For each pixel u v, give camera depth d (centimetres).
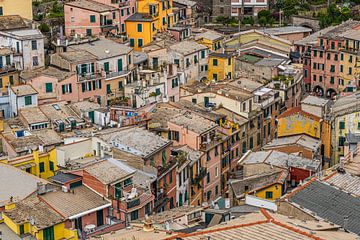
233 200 11188
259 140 15388
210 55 17988
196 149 12725
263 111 15412
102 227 9419
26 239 8875
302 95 18838
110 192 9781
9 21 16288
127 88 15238
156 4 19212
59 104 13912
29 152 12050
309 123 13650
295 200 8319
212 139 13075
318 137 13612
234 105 14812
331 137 13450
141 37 18675
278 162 11781
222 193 13575
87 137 11844
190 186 12219
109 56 15812
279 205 8238
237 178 12406
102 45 16575
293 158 11956
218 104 14988
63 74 14788
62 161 11406
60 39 16612
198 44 18100
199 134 12681
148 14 18900
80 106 13938
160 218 8894
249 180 11400
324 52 19812
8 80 14775
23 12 17850
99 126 13375
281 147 12925
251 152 12800
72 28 18450
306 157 12712
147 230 7375
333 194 8538
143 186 10244
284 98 16588
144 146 11225
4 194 9969
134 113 13550
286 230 6575
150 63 17262
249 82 16462
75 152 11562
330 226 7169
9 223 9106
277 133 14788
